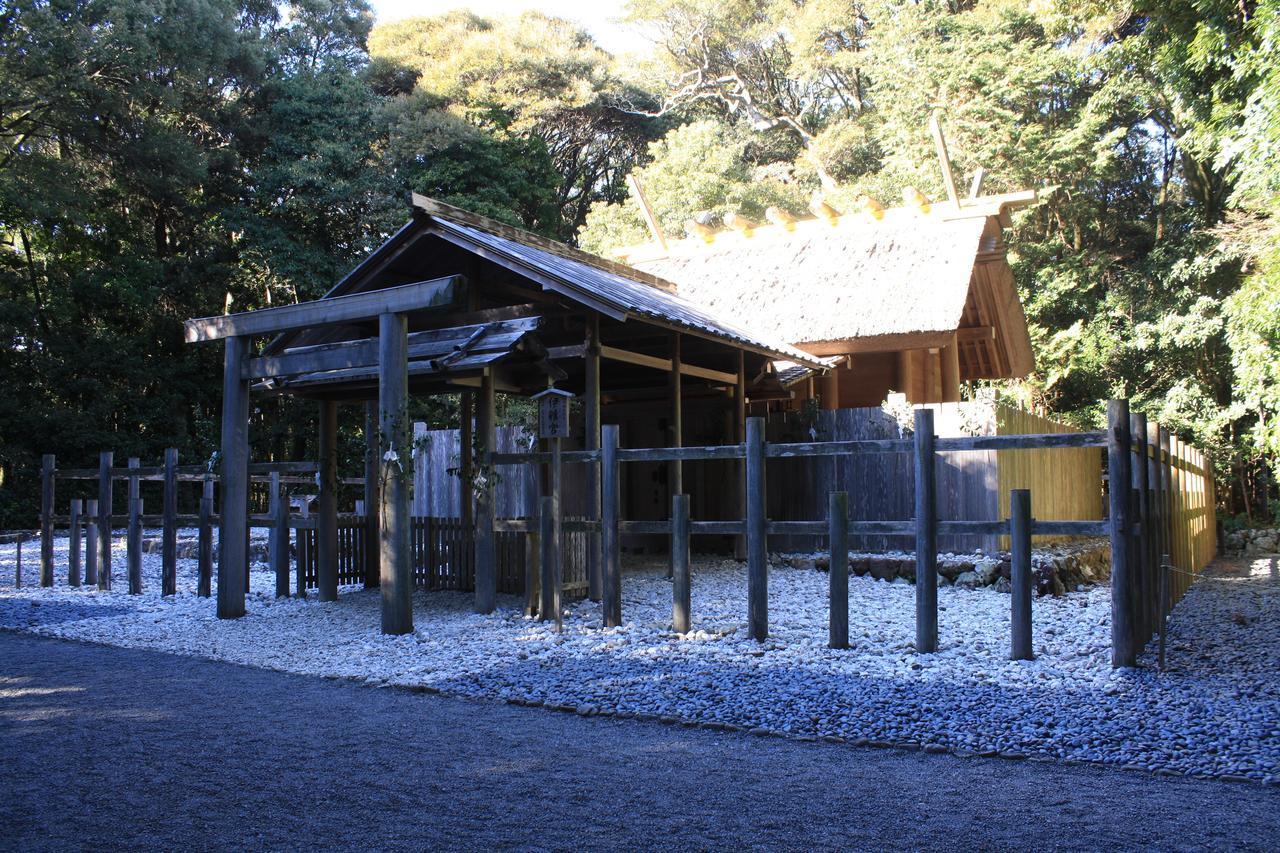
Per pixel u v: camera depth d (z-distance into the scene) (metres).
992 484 11.51
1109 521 6.68
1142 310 25.66
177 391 27.67
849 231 17.92
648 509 14.40
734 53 42.03
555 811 4.03
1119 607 6.62
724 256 18.92
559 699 6.09
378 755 4.90
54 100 23.20
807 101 42.84
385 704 6.12
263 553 14.73
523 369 9.83
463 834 3.75
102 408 25.22
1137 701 5.70
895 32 30.16
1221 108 16.72
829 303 15.69
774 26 40.38
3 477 24.83
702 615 8.97
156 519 11.41
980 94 28.11
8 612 10.14
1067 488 15.59
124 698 6.29
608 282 10.76
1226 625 8.83
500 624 8.73
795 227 18.50
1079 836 3.72
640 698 6.03
